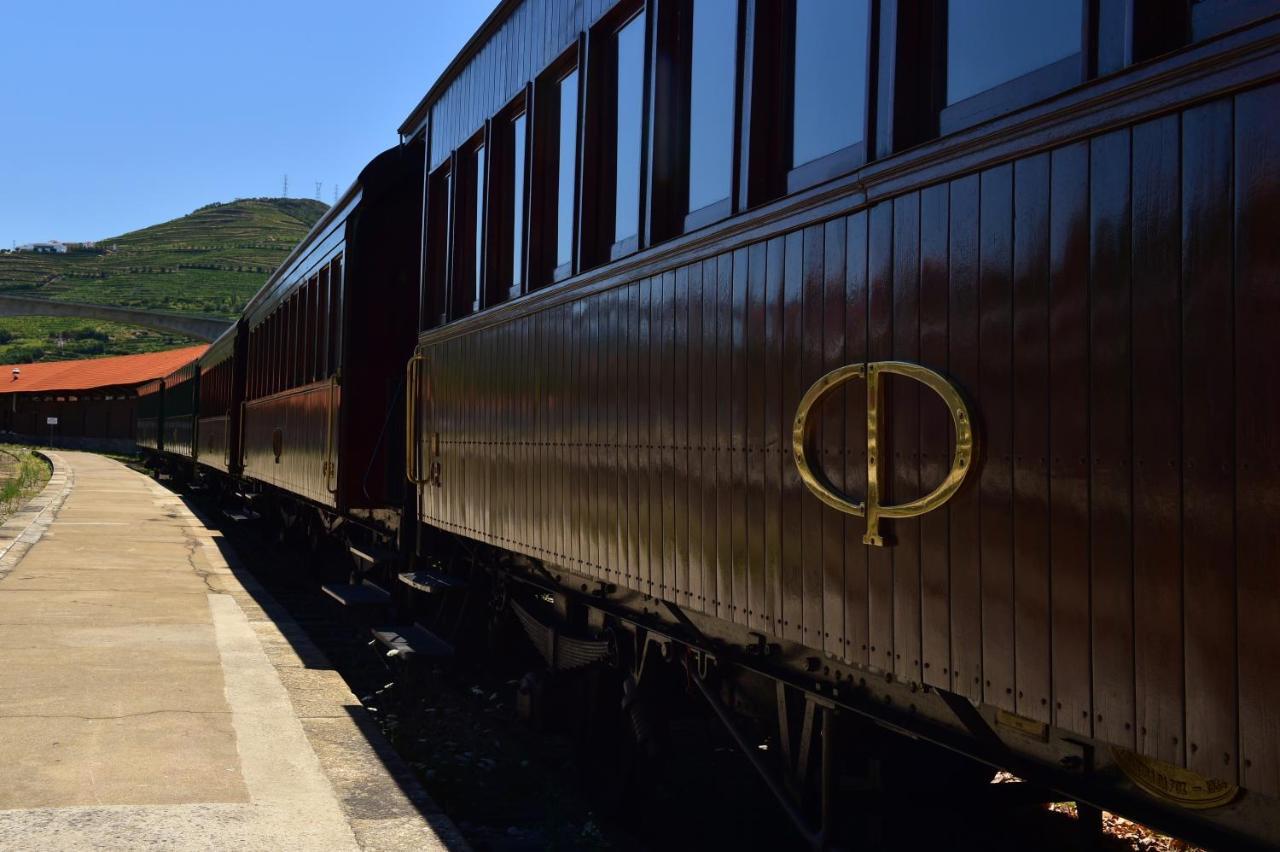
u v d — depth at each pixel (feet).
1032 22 8.89
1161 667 7.31
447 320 24.26
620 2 15.49
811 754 11.96
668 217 14.33
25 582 33.63
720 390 12.46
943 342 9.21
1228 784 7.48
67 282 552.82
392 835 13.28
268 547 52.34
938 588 9.21
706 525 12.71
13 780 14.79
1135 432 7.52
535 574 21.08
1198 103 7.14
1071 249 8.04
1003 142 8.63
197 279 549.13
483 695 23.94
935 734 10.09
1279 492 6.60
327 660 23.93
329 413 32.14
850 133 10.83
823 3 11.35
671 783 18.67
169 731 17.44
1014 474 8.49
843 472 10.34
